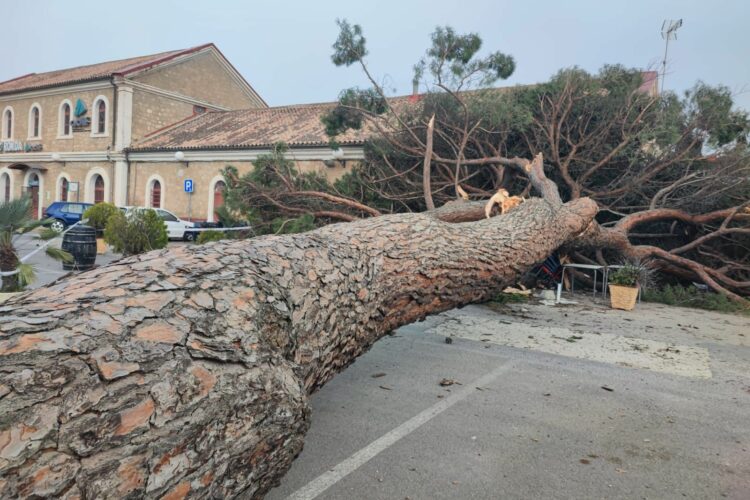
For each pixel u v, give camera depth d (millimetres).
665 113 9859
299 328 2514
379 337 3785
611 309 8008
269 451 1954
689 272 9758
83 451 1426
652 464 2965
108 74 24031
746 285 8930
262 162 10328
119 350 1678
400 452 3035
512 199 7461
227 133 23062
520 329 6367
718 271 9242
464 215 7891
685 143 10078
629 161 10281
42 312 1768
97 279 2100
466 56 9672
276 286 2471
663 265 9805
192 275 2219
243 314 2123
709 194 9289
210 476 1679
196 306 2025
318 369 2693
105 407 1522
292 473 2766
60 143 26672
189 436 1643
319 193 9633
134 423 1546
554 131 10328
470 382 4352
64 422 1434
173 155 22438
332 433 3285
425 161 8703
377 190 10430
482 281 4750
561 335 6113
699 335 6375
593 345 5691
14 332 1615
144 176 23750
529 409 3768
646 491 2670
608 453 3090
